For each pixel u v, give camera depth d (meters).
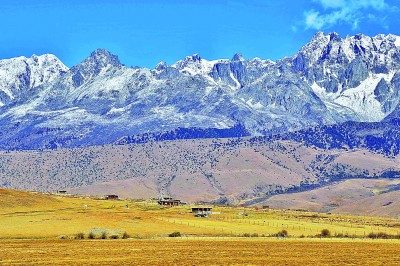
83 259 171.75
